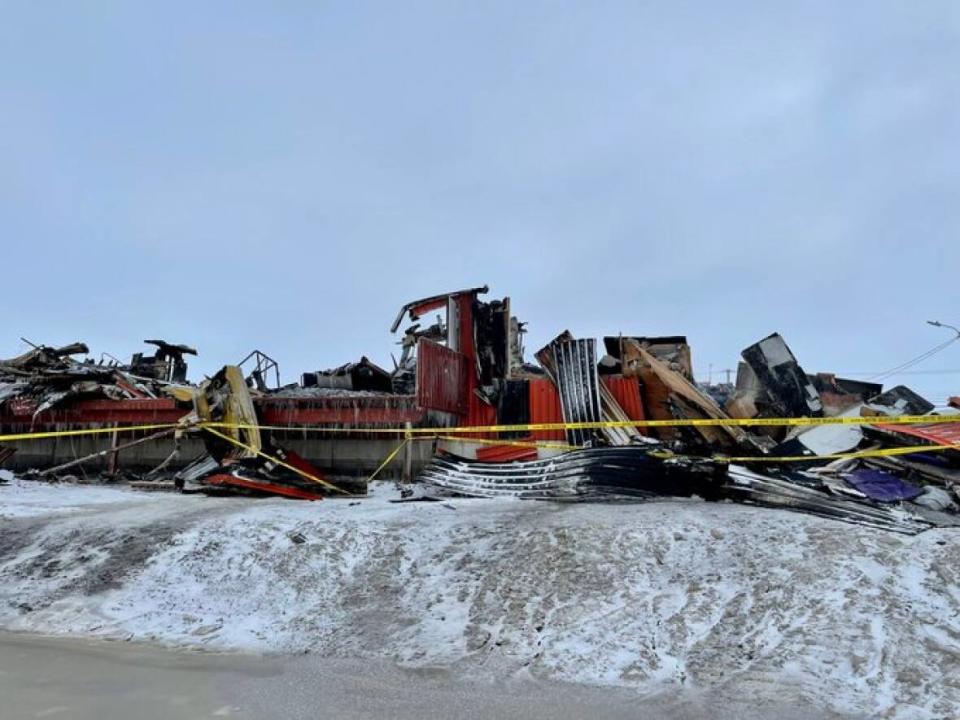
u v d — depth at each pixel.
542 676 5.02
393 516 8.88
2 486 12.59
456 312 14.98
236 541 7.93
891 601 5.62
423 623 6.05
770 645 5.23
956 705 4.33
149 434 14.48
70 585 7.20
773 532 7.17
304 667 5.31
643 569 6.58
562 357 13.46
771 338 13.59
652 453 9.79
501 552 7.21
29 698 4.57
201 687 4.85
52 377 15.54
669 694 4.67
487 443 12.48
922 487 8.72
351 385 19.11
